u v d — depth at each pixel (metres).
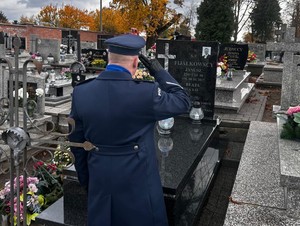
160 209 2.64
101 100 2.51
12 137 2.92
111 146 2.54
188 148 4.86
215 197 5.27
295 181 3.44
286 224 3.55
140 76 7.51
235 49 12.98
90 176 2.66
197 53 6.56
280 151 4.14
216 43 6.42
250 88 11.64
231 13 18.67
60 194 4.49
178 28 34.16
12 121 3.06
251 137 6.32
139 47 2.54
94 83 2.58
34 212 4.13
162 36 34.06
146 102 2.47
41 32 29.70
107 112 2.49
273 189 4.29
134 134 2.53
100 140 2.56
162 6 30.58
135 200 2.55
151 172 2.60
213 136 5.98
